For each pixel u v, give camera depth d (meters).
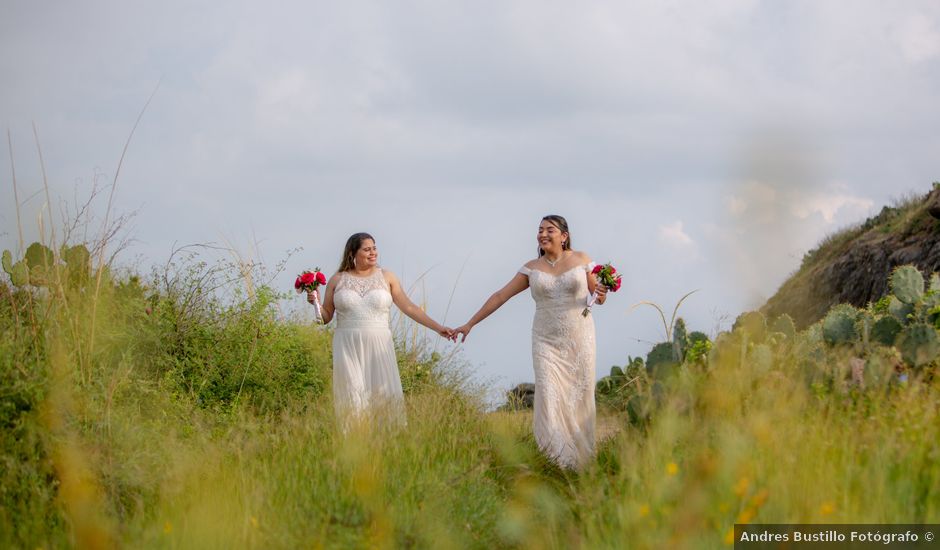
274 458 6.89
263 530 5.43
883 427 6.12
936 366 7.66
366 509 5.80
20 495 5.69
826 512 4.90
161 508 5.90
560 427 8.27
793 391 7.04
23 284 7.50
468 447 7.69
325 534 5.45
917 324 7.80
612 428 9.25
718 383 7.24
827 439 5.99
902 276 9.09
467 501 6.30
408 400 9.30
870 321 8.73
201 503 5.80
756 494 5.21
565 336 8.48
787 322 9.07
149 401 7.79
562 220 8.73
